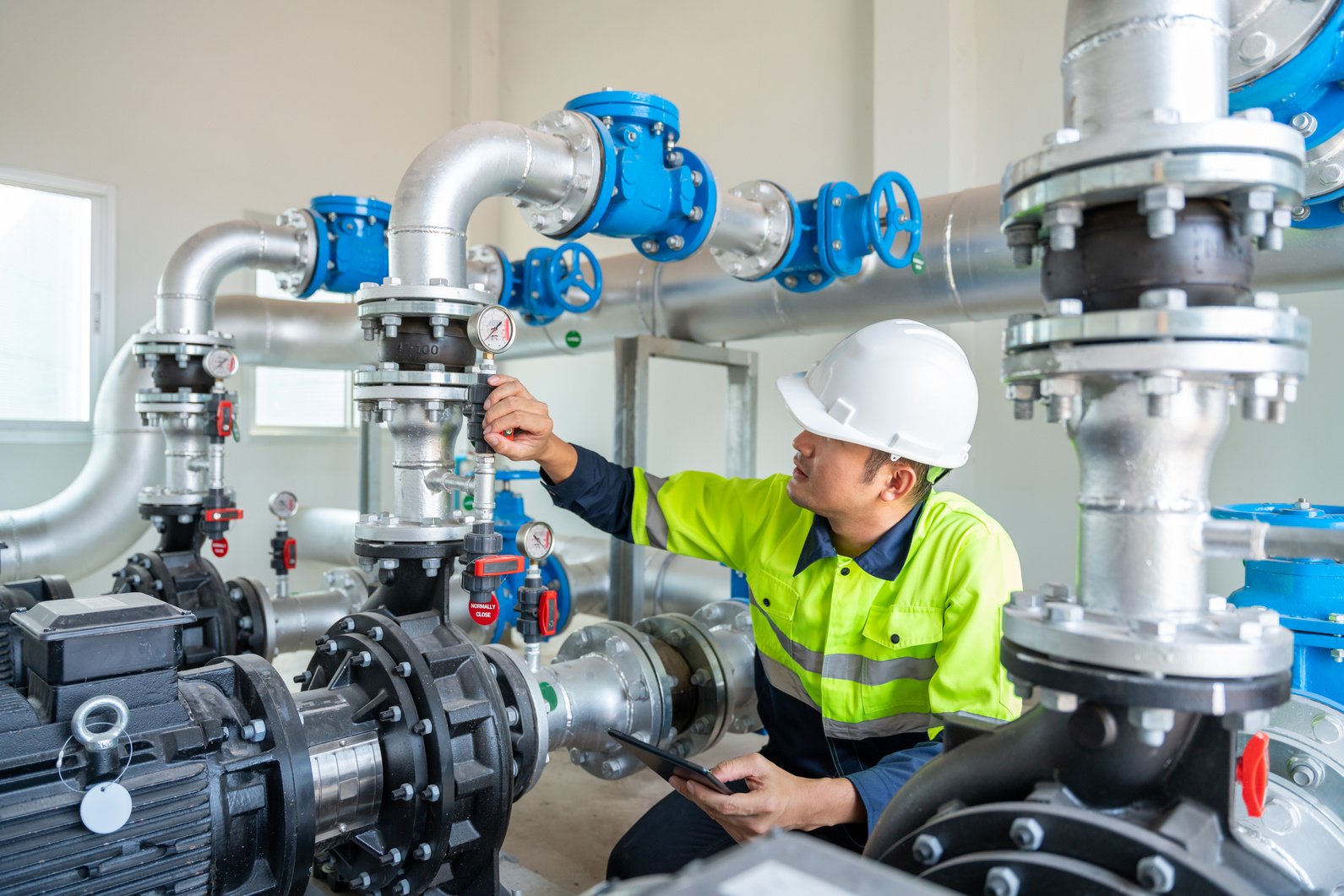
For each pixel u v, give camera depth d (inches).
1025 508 113.3
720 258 84.5
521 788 52.4
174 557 85.0
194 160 161.9
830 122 136.8
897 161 120.6
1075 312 24.2
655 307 105.0
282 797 39.6
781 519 58.6
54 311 148.5
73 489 122.9
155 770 36.5
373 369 53.4
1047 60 112.3
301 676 52.9
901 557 51.5
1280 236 24.0
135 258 154.8
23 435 144.3
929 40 117.0
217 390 88.0
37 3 143.6
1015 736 27.9
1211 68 24.4
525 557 56.0
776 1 144.1
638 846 59.4
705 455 151.9
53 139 145.5
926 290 84.0
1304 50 43.8
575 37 182.1
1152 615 24.8
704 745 78.5
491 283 103.9
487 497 50.9
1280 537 23.5
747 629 85.0
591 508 63.0
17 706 35.9
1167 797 25.6
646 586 112.0
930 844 26.2
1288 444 93.5
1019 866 23.5
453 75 201.9
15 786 33.6
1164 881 21.5
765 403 141.1
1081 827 23.4
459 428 56.2
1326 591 54.7
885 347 49.1
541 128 66.4
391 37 191.3
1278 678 23.4
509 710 51.2
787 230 80.0
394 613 55.2
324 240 98.0
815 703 55.2
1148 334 22.7
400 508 55.1
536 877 74.7
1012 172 26.0
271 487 173.6
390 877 47.0
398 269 55.9
